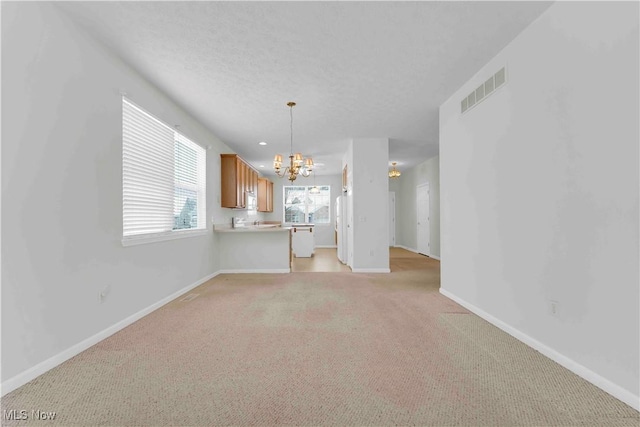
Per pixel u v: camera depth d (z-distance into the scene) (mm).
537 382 1772
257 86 3270
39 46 1903
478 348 2246
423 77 3090
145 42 2447
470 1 2002
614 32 1617
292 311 3174
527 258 2293
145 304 3064
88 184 2303
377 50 2588
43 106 1931
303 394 1667
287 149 6289
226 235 5504
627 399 1554
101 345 2314
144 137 3166
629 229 1556
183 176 4145
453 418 1457
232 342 2377
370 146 5477
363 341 2387
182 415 1493
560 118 1976
